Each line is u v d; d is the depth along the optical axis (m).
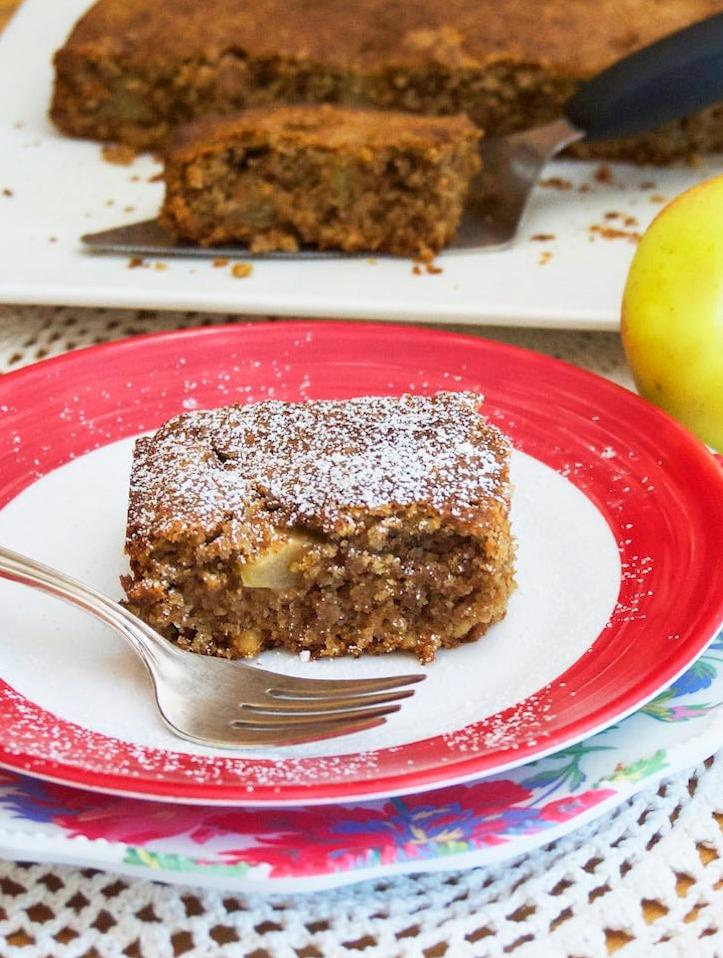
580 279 0.52
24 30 0.74
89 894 0.32
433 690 0.35
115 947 0.31
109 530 0.40
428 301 0.49
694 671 0.35
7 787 0.32
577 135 0.58
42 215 0.56
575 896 0.31
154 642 0.35
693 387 0.44
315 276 0.52
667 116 0.58
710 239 0.43
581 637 0.36
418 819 0.31
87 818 0.31
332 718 0.33
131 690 0.35
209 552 0.35
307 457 0.37
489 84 0.64
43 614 0.37
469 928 0.31
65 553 0.39
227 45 0.64
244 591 0.36
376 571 0.36
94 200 0.58
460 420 0.39
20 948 0.30
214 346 0.44
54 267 0.52
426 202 0.54
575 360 0.50
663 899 0.31
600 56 0.63
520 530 0.39
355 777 0.31
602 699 0.33
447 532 0.36
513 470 0.41
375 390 0.44
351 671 0.36
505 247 0.54
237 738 0.33
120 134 0.64
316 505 0.36
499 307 0.49
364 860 0.30
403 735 0.33
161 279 0.51
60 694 0.34
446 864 0.30
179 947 0.31
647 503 0.39
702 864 0.32
